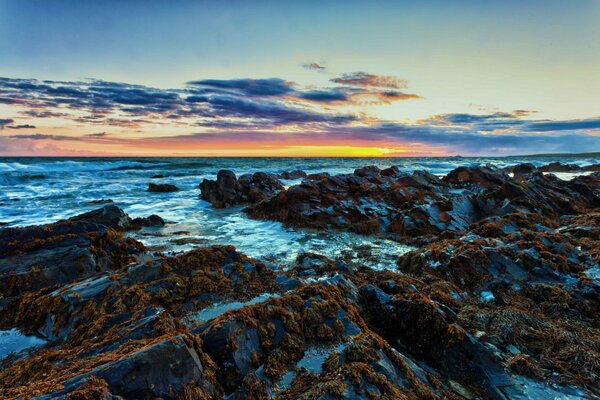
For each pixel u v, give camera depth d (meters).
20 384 4.19
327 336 4.84
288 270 8.99
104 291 6.16
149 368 3.50
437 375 4.88
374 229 14.47
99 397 3.05
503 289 7.66
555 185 20.09
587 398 4.59
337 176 20.06
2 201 20.72
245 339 4.40
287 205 17.11
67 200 21.80
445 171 45.44
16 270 7.78
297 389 3.90
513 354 5.53
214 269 7.00
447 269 8.50
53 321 5.85
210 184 22.83
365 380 3.84
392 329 5.73
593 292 7.02
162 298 6.07
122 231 13.94
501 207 15.97
